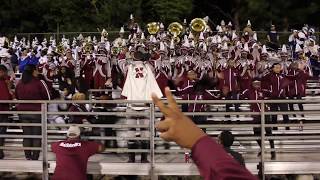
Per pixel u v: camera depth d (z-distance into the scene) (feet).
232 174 4.80
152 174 29.50
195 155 4.94
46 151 29.71
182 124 4.99
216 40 54.85
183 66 47.96
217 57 48.67
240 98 41.70
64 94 43.50
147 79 31.89
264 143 30.27
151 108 28.53
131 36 62.13
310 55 56.13
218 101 27.86
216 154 4.88
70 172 25.81
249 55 48.11
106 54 53.83
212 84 41.11
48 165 30.09
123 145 32.68
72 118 32.55
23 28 90.22
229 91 44.78
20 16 88.74
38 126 30.48
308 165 29.78
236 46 49.16
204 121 34.50
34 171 30.63
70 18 78.74
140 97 31.65
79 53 58.54
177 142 5.00
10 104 32.83
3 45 69.97
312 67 56.39
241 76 45.60
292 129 37.19
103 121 32.65
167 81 46.14
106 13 71.92
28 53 66.13
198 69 48.14
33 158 31.60
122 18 70.18
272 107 36.24
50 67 55.77
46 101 29.07
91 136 30.53
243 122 36.37
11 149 30.81
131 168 29.81
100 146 26.81
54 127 31.68
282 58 46.96
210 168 4.84
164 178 33.35
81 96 32.73
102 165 30.04
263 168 29.37
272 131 34.12
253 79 42.93
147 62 32.45
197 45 53.72
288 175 31.45
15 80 55.36
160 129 5.05
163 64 47.14
